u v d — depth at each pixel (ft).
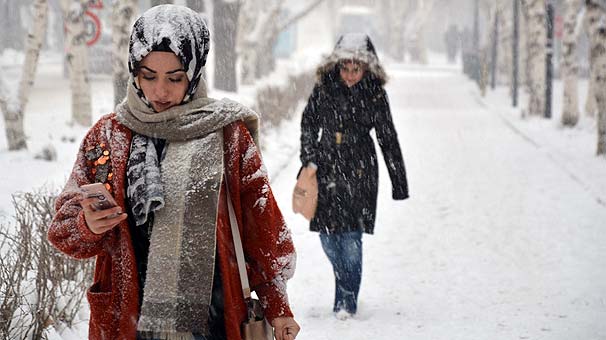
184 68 12.35
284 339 12.96
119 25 65.16
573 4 93.40
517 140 87.04
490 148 80.38
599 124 71.31
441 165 69.10
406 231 44.57
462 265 37.45
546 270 36.29
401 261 38.27
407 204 52.37
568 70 93.97
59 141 66.54
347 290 29.50
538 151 77.46
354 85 28.68
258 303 13.11
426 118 111.75
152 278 12.01
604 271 35.76
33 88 127.44
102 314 12.25
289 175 61.36
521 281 34.55
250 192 12.94
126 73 65.57
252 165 12.89
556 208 50.11
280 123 89.56
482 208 50.72
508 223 46.26
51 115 86.99
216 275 12.48
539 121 103.35
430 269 36.86
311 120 28.81
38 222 29.89
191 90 12.64
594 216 47.39
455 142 85.40
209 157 12.37
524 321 29.01
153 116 12.35
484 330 27.94
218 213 12.53
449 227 45.57
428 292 33.22
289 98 101.40
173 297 11.95
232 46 109.70
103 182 12.42
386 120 28.91
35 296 23.17
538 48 109.70
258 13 140.46
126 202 12.34
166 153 12.40
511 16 179.93
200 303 12.04
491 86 171.32
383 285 34.27
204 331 12.12
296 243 40.96
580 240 41.73
